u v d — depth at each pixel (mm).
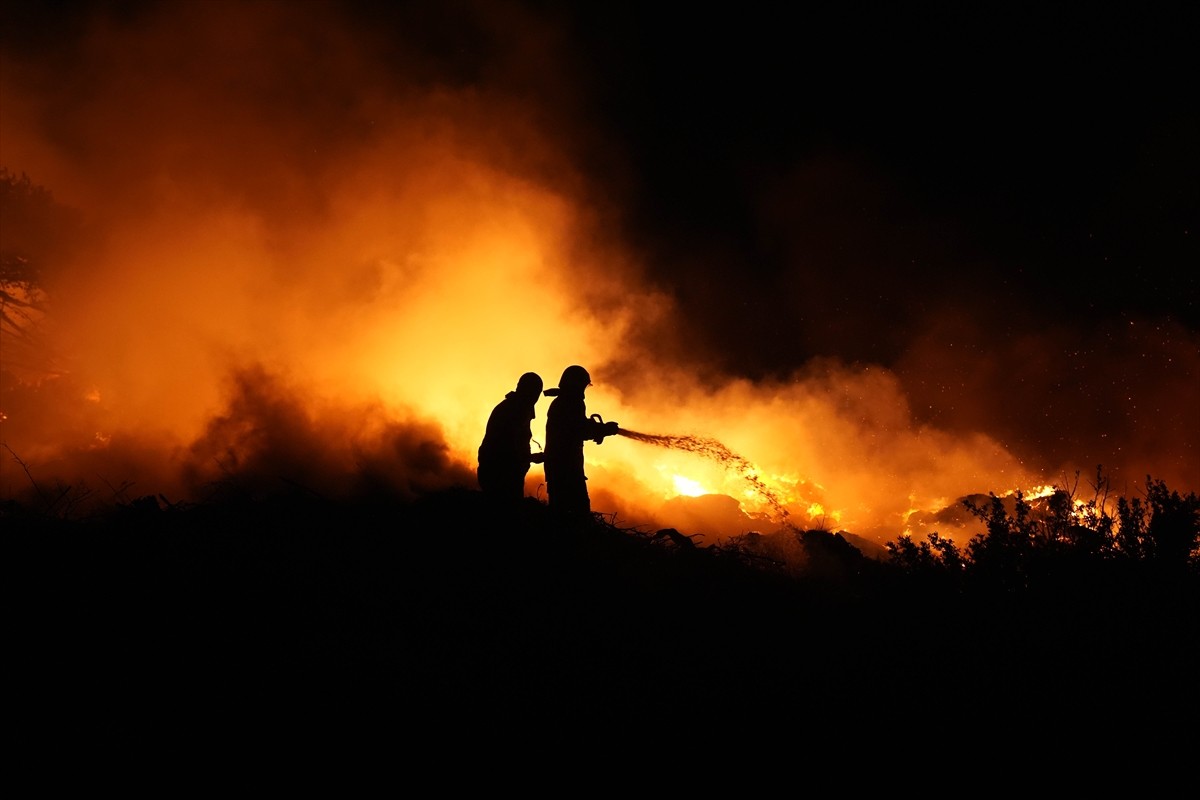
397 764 3334
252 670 3906
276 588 4773
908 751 3506
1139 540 4516
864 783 3326
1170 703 3549
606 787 3273
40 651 3932
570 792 3234
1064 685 3715
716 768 3412
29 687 3652
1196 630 3869
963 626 4305
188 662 3945
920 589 4918
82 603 4395
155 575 4785
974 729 3598
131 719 3498
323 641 4199
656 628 4719
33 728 3391
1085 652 3863
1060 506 5059
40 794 3053
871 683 4020
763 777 3363
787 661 4312
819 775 3377
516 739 3543
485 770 3336
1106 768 3303
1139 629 3914
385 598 4812
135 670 3850
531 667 4156
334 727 3529
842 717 3758
